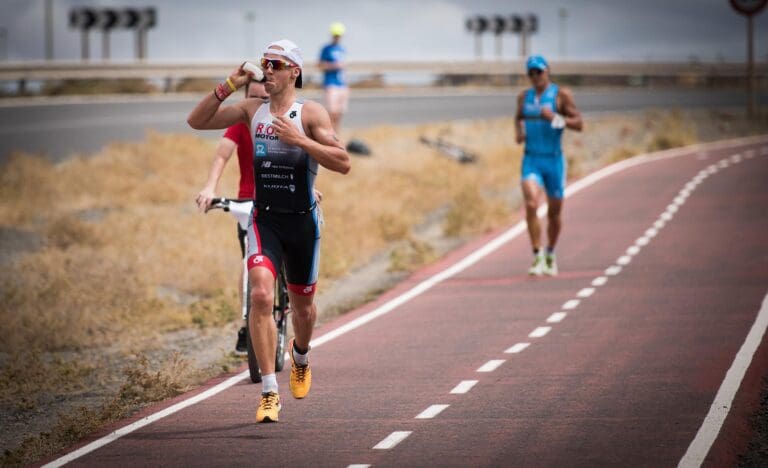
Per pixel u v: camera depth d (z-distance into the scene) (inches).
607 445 886.4
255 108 908.0
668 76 6476.4
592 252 1939.0
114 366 1331.2
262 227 913.5
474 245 2116.1
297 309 954.1
